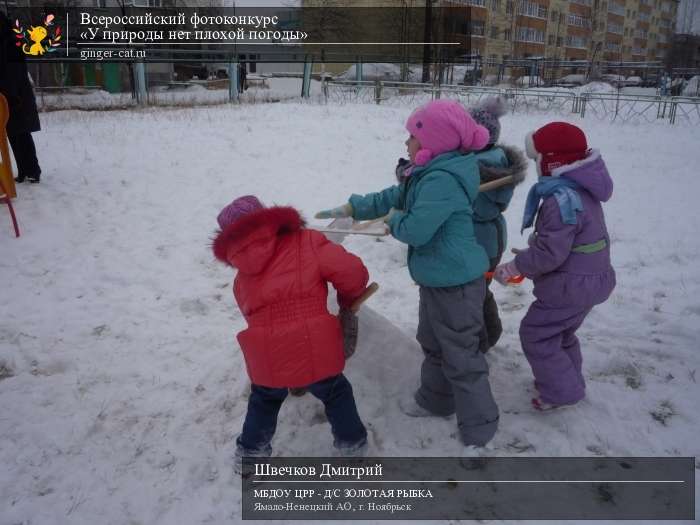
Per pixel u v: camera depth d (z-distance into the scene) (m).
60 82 24.48
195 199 6.77
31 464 2.81
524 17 49.91
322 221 6.25
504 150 3.29
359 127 11.91
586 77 36.72
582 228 2.79
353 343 2.83
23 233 5.57
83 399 3.30
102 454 2.88
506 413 3.09
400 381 3.26
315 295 2.57
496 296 4.55
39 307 4.40
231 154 8.85
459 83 29.31
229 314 4.36
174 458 2.85
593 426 2.96
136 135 10.23
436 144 2.65
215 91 23.11
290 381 2.52
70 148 8.92
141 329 4.11
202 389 3.39
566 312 2.87
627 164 9.41
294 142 9.97
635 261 5.15
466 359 2.73
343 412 2.69
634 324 4.02
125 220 6.06
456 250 2.67
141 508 2.56
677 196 7.30
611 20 61.47
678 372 3.43
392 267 5.19
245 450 2.72
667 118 16.45
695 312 4.16
